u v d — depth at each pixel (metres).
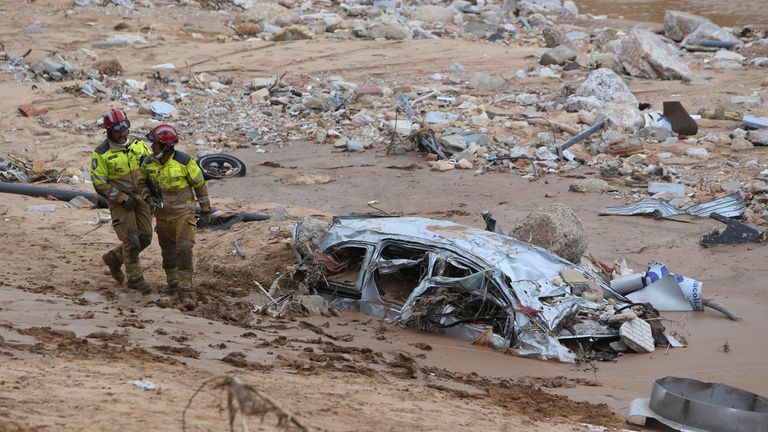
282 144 45.56
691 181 38.19
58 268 25.58
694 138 45.69
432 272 21.77
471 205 35.44
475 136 44.19
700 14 86.50
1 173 37.75
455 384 17.27
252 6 77.69
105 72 56.75
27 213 32.38
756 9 86.81
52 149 42.97
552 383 18.53
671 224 32.72
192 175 22.16
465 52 66.06
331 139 46.09
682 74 59.97
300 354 17.69
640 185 38.03
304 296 22.72
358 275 22.98
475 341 20.70
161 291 23.33
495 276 21.05
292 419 8.02
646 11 89.31
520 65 62.94
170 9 75.38
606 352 20.98
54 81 55.22
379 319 22.23
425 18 78.19
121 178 21.89
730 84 58.50
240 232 28.92
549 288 21.42
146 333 17.58
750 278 27.20
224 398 12.57
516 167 40.97
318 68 60.91
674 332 22.42
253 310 22.17
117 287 23.44
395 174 40.06
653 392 15.18
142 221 22.58
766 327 23.19
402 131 45.62
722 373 19.83
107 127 21.73
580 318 21.16
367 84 57.88
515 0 84.44
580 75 60.38
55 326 17.20
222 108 51.19
